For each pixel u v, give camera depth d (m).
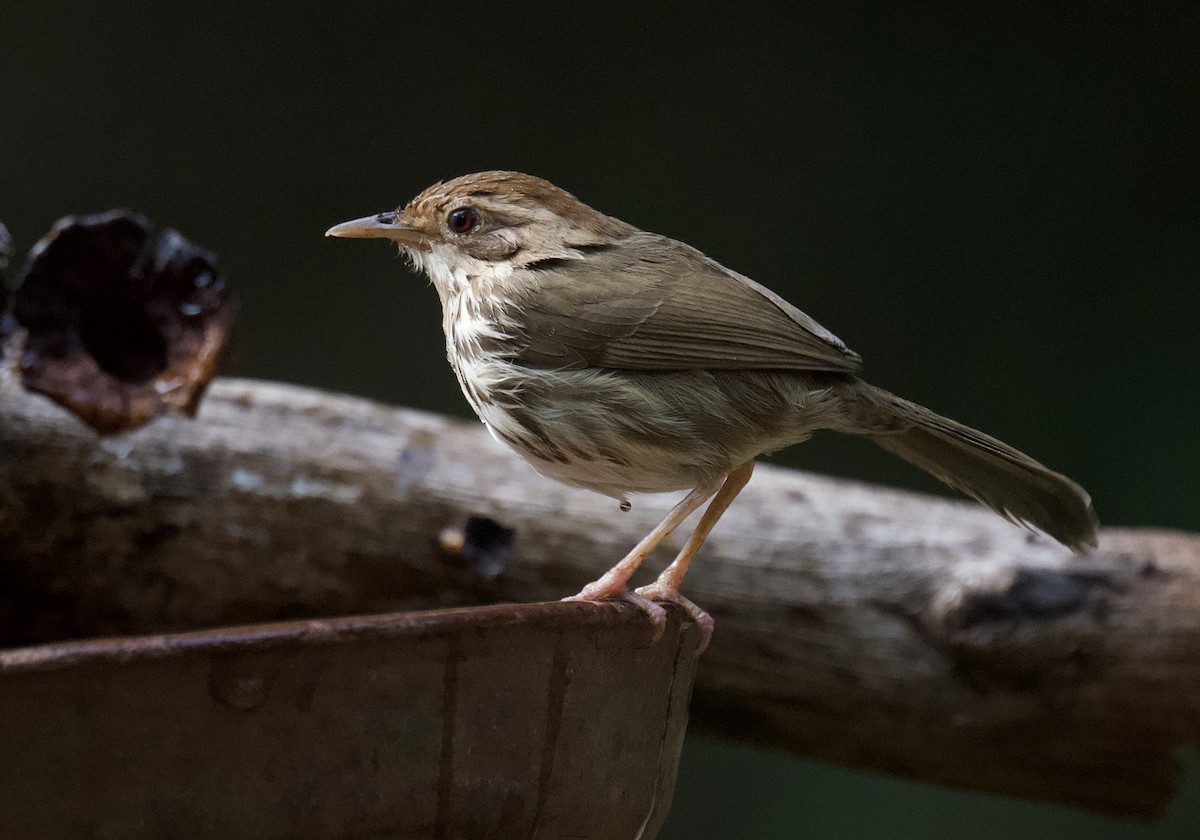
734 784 14.81
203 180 18.64
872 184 18.33
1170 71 17.52
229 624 9.71
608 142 18.88
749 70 18.75
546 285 7.89
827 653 9.77
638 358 7.70
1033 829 14.26
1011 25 18.03
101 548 9.21
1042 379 17.41
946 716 9.81
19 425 8.95
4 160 18.16
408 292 18.67
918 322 17.98
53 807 4.03
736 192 18.64
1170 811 13.91
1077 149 17.73
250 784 4.32
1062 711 9.69
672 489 8.01
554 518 9.72
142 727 4.13
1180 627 9.51
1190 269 17.16
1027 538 9.93
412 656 4.57
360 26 18.88
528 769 4.98
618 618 5.31
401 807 4.63
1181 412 16.75
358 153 18.91
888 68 18.45
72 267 8.09
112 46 18.41
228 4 18.67
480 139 18.92
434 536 9.63
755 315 7.78
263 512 9.41
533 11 18.92
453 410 18.48
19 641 9.36
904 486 17.19
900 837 14.50
